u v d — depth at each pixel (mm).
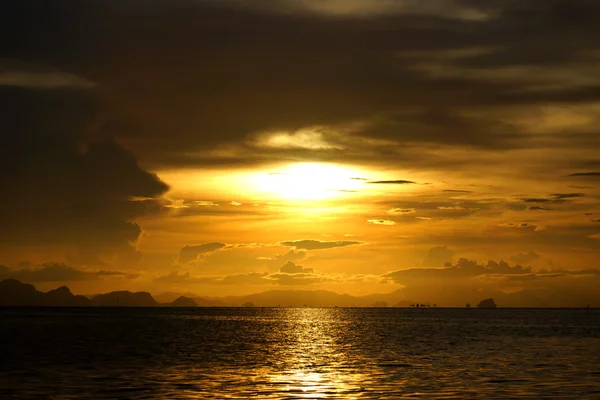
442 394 55188
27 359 85062
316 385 61250
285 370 74875
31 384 60531
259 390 57812
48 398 52375
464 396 54094
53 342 120562
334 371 73812
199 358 89875
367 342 130125
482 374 69625
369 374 70500
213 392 56406
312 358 91625
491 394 55062
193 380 64688
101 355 92562
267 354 98625
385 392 56531
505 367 77125
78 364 79000
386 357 93000
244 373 71500
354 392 56562
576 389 57719
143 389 57750
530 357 91375
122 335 148375
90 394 54594
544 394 54969
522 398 52938
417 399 52656
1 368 73875
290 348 112438
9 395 53875
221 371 73438
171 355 94375
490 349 108125
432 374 70062
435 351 104312
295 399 52719
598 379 64750
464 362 84125
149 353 97375
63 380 63500
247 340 135750
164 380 64438
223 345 118688
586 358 89438
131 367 76125
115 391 56406
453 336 152000
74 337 137750
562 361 84812
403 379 65688
